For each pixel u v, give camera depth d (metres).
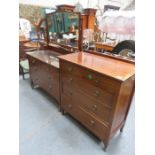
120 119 1.47
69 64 1.47
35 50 2.60
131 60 1.43
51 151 1.44
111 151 1.46
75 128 1.75
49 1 3.55
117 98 1.12
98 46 2.09
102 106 1.29
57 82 1.84
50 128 1.74
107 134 1.35
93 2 3.66
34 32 3.47
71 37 2.10
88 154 1.42
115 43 2.13
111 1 3.73
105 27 2.00
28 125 1.77
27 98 2.36
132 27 1.77
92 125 1.49
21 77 3.13
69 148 1.48
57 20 2.23
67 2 3.67
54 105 2.19
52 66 1.82
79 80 1.43
